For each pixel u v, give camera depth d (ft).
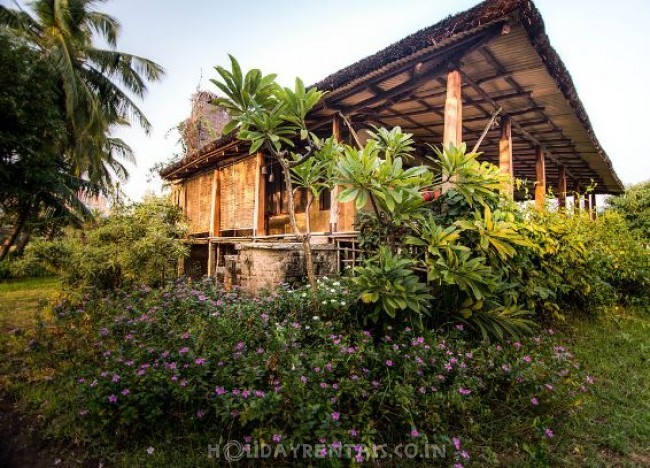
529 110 17.54
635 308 18.25
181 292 13.41
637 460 6.82
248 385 7.46
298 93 10.05
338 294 10.79
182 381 7.13
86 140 41.55
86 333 11.95
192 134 45.27
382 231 12.89
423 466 6.51
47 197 38.34
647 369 10.74
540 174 23.16
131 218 21.91
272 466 6.40
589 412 8.25
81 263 18.60
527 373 7.67
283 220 26.04
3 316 17.80
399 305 8.97
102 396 7.31
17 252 44.52
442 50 12.13
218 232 27.61
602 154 24.45
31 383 10.07
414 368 7.47
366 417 7.06
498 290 11.01
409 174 9.63
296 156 12.03
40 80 31.09
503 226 10.23
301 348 8.61
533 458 6.57
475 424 7.08
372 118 20.11
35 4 37.32
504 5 9.81
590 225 17.43
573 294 15.67
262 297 12.43
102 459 6.96
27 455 7.22
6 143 29.58
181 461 6.63
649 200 37.01
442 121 20.90
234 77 9.63
